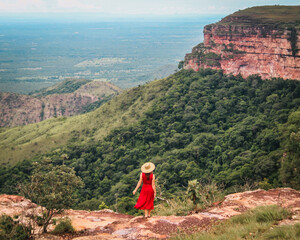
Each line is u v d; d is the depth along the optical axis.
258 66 90.69
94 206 59.00
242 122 74.75
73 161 87.25
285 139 55.59
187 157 70.56
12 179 82.62
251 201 12.80
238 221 10.13
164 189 56.34
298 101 73.12
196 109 92.19
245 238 8.45
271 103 79.44
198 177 61.25
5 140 142.12
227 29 96.44
